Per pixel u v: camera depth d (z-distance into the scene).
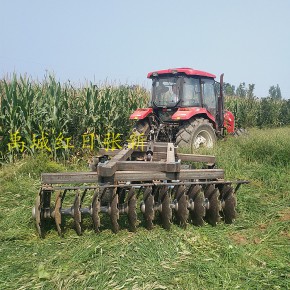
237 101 16.88
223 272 3.15
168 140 8.52
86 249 3.47
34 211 3.73
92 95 8.82
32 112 7.63
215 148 7.67
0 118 7.27
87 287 2.87
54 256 3.36
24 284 2.91
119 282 2.95
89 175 3.96
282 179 6.07
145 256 3.39
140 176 4.04
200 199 4.13
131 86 11.55
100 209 3.86
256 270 3.20
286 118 19.12
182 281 3.00
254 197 5.30
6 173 6.40
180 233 3.94
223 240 3.81
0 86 8.20
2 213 4.58
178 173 4.17
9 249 3.54
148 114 8.62
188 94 8.40
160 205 4.04
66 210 3.82
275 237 3.96
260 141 7.83
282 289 2.92
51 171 6.71
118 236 3.83
